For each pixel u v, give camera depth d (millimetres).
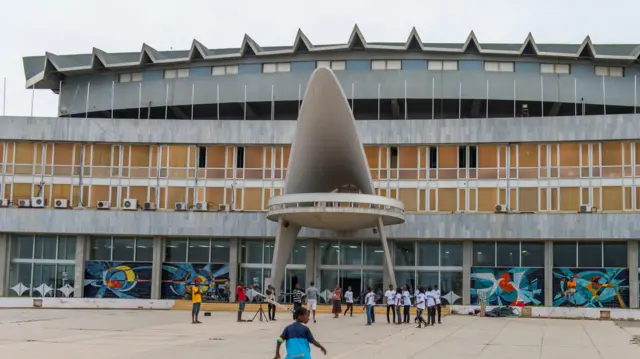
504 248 46125
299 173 43031
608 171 44844
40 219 47562
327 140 40500
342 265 47469
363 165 41812
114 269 48406
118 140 48562
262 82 55656
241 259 48250
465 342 23156
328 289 47406
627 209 44312
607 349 21594
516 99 54062
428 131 46688
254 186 48094
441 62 55281
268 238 47719
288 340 11750
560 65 55094
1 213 47500
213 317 33969
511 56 54625
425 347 21297
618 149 44844
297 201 39438
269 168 48188
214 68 57250
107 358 17094
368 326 29203
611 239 44219
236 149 48531
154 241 48312
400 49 54594
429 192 46719
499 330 28391
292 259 47906
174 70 57781
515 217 45031
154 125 48594
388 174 47156
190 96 56469
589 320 36312
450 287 46438
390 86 54562
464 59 54938
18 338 21938
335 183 45375
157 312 38031
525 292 45469
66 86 59906
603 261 44781
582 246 45188
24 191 48438
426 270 46750
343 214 39406
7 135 48438
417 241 47062
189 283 48125
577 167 45281
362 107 57125
